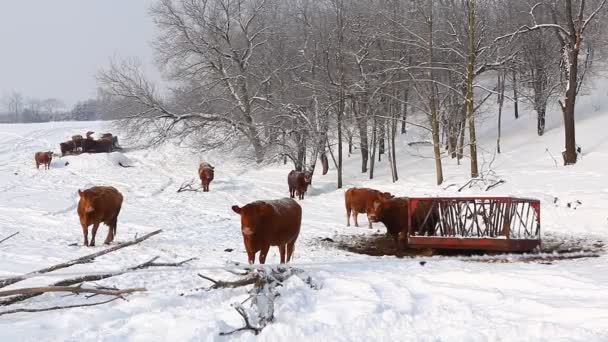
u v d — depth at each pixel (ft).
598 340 17.20
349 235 52.34
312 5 127.03
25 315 21.83
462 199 41.70
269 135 113.09
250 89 124.77
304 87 108.47
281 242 31.60
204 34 132.46
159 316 20.54
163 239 47.80
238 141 118.93
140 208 73.92
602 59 124.47
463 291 24.04
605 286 23.63
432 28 92.43
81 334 18.86
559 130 103.86
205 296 24.04
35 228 53.78
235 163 131.85
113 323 20.15
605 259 35.55
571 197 59.41
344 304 22.35
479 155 103.19
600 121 101.09
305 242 47.98
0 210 68.74
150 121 125.59
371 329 19.43
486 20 96.27
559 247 42.70
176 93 131.85
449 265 31.32
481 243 39.24
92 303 22.85
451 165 98.89
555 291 23.63
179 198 87.20
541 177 73.72
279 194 94.43
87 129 215.10
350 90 99.50
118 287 26.27
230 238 49.62
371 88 98.53
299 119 106.73
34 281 27.96
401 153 118.73
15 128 226.58
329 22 113.50
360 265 31.76
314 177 109.60
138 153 153.58
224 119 120.88
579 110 112.68
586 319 19.38
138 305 22.49
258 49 132.57
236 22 134.21
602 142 88.89
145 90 125.39
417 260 31.96
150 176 117.19
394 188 84.53
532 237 42.09
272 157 111.04
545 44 107.55
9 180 106.93
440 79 106.22
